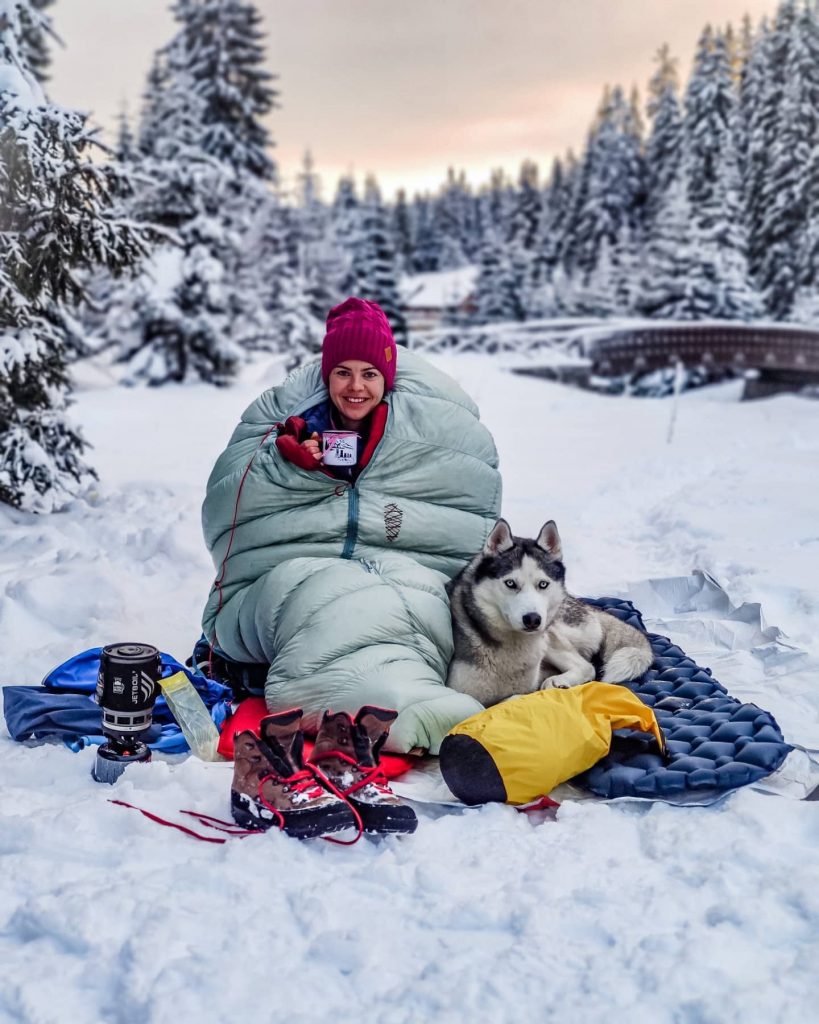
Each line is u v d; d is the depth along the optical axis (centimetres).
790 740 327
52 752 319
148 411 1739
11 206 652
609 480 984
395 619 353
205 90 2555
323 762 284
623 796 291
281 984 196
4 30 693
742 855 246
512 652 367
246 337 2650
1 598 465
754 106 4072
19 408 773
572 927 218
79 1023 189
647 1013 186
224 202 2309
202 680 366
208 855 253
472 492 414
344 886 236
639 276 4059
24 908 220
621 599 497
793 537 643
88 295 753
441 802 291
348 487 393
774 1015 182
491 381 2334
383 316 410
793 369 2600
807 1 3247
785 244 3375
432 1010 190
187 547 608
